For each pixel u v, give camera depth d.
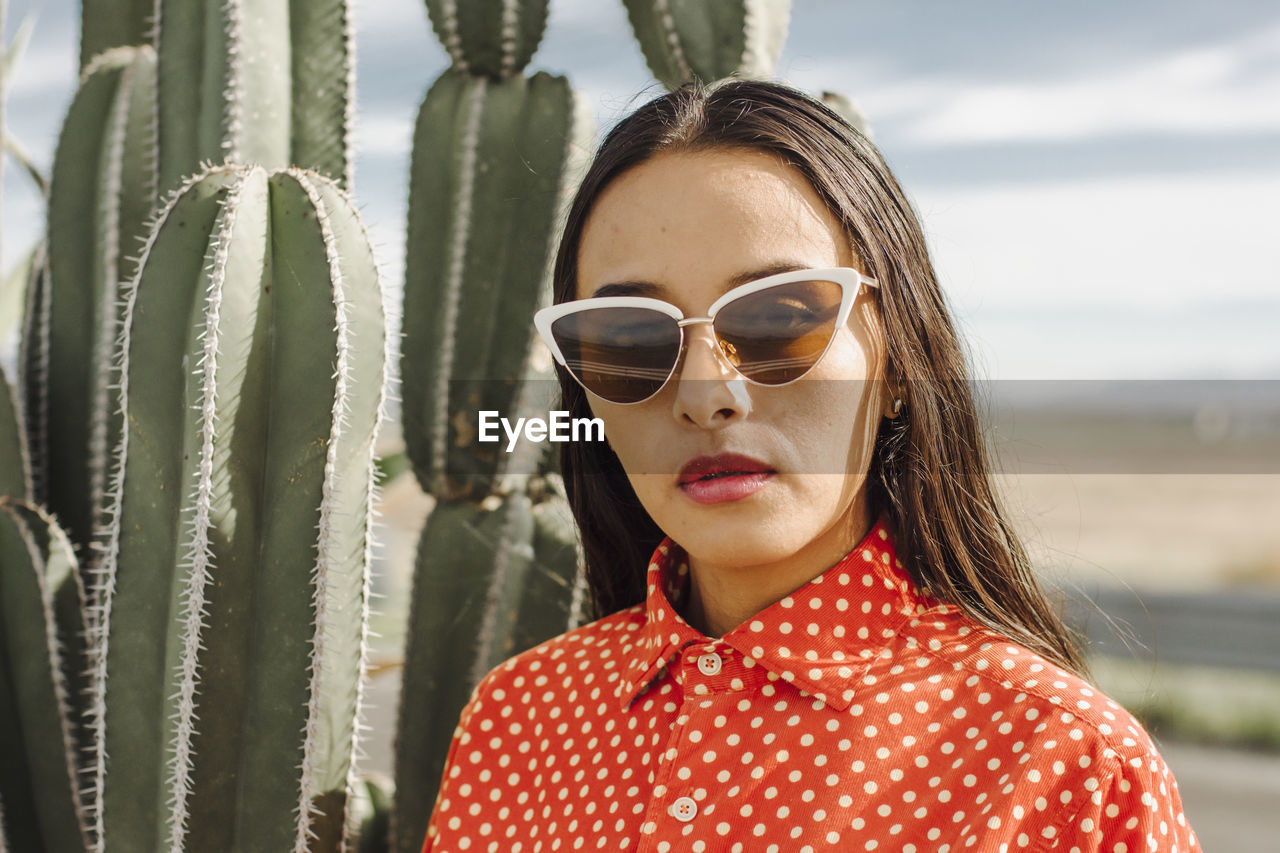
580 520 1.36
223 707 1.21
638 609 1.22
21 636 1.61
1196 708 7.24
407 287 1.69
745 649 0.94
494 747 1.18
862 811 0.87
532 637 1.68
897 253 1.01
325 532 1.23
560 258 1.14
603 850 0.98
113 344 1.70
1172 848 0.83
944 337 1.08
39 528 1.67
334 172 1.54
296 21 1.51
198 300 1.20
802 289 0.90
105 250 1.71
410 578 1.71
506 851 1.10
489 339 1.66
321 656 1.24
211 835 1.21
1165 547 19.23
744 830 0.89
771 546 0.91
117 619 1.25
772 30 1.70
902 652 0.96
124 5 1.87
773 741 0.92
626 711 1.06
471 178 1.65
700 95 1.03
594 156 1.23
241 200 1.21
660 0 1.61
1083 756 0.83
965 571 1.04
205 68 1.46
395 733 1.70
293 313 1.23
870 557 0.99
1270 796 5.96
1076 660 1.15
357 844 1.68
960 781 0.86
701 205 0.93
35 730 1.61
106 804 1.25
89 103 1.77
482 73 1.69
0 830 1.58
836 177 0.97
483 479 1.68
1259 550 17.98
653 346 0.93
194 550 1.16
